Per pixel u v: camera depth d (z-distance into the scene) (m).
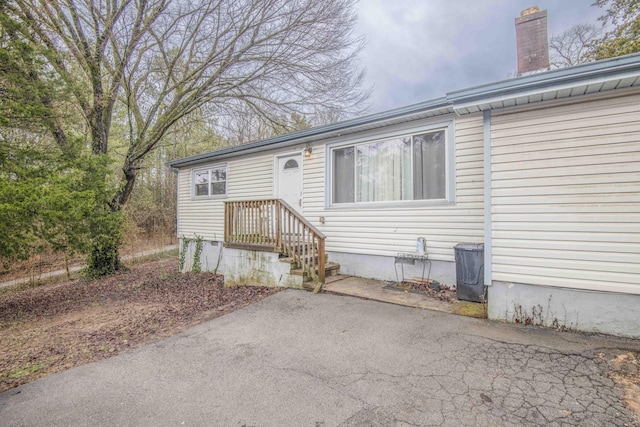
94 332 4.95
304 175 7.68
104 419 2.46
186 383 2.95
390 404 2.48
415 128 5.89
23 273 12.04
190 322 4.86
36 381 3.16
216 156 9.58
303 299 5.36
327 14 9.99
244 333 4.12
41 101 7.56
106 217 8.92
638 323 3.43
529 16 4.56
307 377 2.94
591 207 3.64
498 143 4.15
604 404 2.38
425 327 3.94
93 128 10.59
